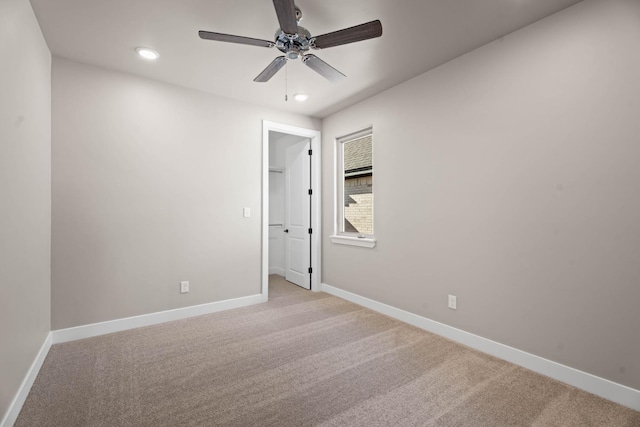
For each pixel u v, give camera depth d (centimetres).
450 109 261
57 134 251
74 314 259
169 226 306
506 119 224
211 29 216
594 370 184
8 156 154
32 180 195
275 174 542
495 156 230
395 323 301
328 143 410
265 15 201
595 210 183
